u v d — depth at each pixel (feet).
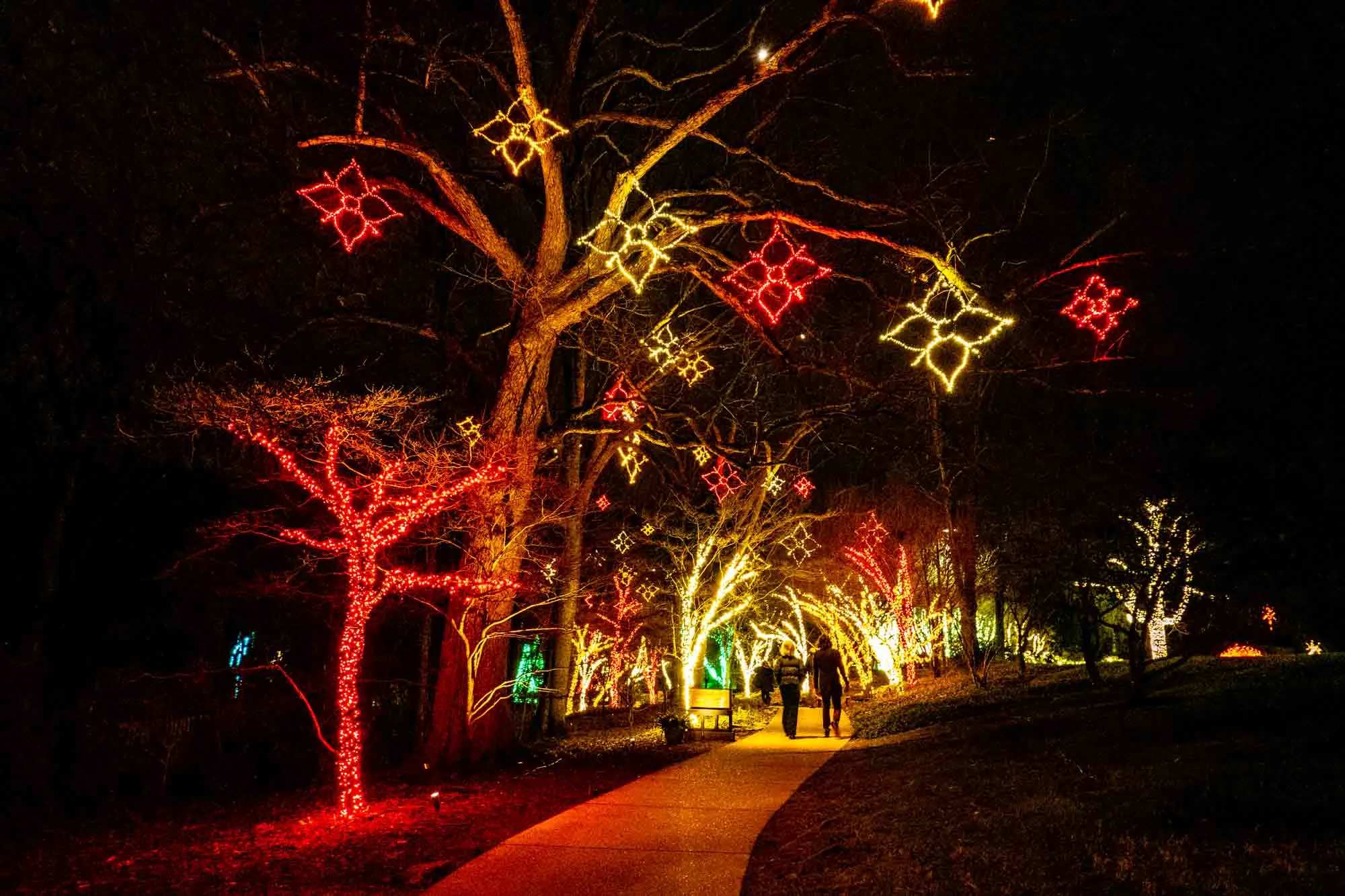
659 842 24.29
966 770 29.30
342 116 45.34
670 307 62.90
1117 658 69.77
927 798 26.14
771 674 85.81
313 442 36.81
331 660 50.34
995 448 60.18
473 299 56.75
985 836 20.56
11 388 39.96
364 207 47.19
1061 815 20.92
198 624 49.70
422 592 50.44
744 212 41.34
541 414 46.70
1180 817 19.30
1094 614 44.91
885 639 82.02
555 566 59.36
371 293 51.70
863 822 24.52
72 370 40.65
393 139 42.60
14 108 37.68
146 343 41.01
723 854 22.95
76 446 40.93
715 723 60.75
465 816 29.14
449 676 44.01
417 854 24.08
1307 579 30.86
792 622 101.71
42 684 40.11
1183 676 43.68
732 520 71.20
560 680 61.21
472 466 39.22
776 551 86.33
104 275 39.42
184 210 42.06
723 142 42.83
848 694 83.76
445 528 46.50
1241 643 35.65
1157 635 56.54
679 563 69.26
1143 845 17.71
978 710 47.57
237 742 50.06
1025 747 31.83
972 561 63.52
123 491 45.68
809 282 40.29
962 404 63.62
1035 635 78.69
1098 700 41.45
